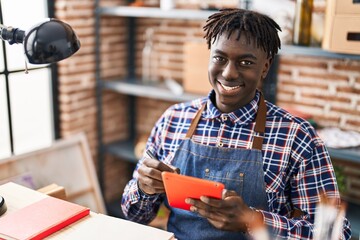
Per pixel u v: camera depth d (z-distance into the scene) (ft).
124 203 5.56
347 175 8.86
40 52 4.21
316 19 8.04
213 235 5.02
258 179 4.91
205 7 9.41
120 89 10.44
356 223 7.95
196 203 4.34
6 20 8.52
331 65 8.65
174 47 10.85
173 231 5.36
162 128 5.61
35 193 4.92
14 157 7.43
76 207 4.50
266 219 4.57
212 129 5.24
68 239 4.00
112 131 11.54
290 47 7.68
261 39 4.74
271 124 5.04
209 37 5.07
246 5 8.02
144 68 11.29
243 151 5.00
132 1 11.03
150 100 11.60
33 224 4.12
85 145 8.59
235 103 4.99
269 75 8.82
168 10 9.12
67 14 9.48
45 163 7.87
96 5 10.10
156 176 4.80
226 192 4.38
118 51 11.20
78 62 10.07
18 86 9.25
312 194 4.83
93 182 8.52
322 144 4.95
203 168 5.12
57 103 10.09
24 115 9.53
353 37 6.92
